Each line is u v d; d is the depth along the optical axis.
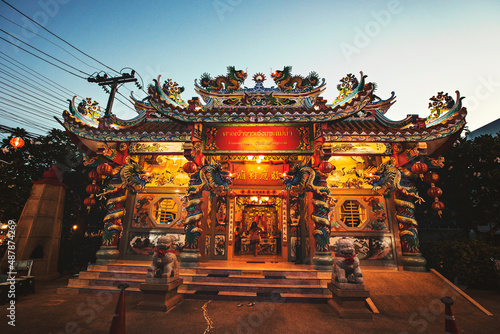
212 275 7.60
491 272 8.43
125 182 9.12
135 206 9.87
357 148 9.02
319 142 8.26
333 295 6.14
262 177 11.69
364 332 4.75
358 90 7.89
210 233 10.63
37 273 9.62
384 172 8.99
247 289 7.00
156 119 10.88
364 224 9.34
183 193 9.96
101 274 7.76
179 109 8.03
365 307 5.81
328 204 8.32
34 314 5.46
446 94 8.31
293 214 10.77
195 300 6.59
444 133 8.08
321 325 5.04
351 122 10.58
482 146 10.18
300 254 10.27
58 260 11.11
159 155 9.97
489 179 9.75
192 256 7.99
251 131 8.53
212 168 8.73
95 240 12.28
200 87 10.37
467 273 8.61
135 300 6.59
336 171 9.98
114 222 8.96
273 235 12.55
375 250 9.09
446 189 11.24
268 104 10.12
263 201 11.91
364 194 9.67
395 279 7.33
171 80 8.64
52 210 10.53
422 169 7.95
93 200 9.06
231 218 10.96
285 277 7.46
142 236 9.55
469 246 8.92
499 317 5.70
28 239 9.49
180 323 5.00
